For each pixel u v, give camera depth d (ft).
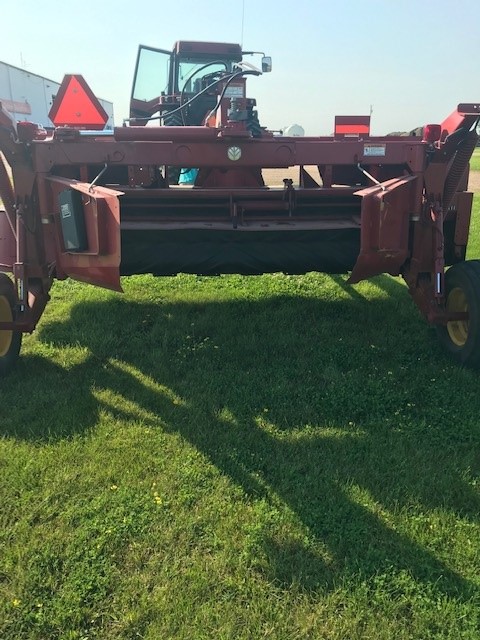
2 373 13.47
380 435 11.35
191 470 10.00
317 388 13.34
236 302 19.88
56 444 10.81
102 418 11.80
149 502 9.16
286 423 11.76
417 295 15.02
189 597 7.38
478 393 13.03
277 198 15.25
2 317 13.70
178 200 15.19
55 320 17.90
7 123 12.89
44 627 6.98
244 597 7.43
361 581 7.69
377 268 13.65
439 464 10.35
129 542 8.35
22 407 12.26
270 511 9.04
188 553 8.17
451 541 8.45
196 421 11.73
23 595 7.43
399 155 13.93
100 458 10.35
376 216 12.91
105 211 12.05
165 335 16.42
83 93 13.78
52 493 9.35
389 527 8.73
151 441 10.96
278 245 14.90
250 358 15.08
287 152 13.99
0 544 8.30
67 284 22.33
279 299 20.30
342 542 8.38
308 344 16.11
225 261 14.80
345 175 18.30
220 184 16.05
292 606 7.32
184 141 13.73
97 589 7.54
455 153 13.92
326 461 10.40
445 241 16.06
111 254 12.19
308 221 15.33
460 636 6.93
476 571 7.88
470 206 15.65
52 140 13.37
